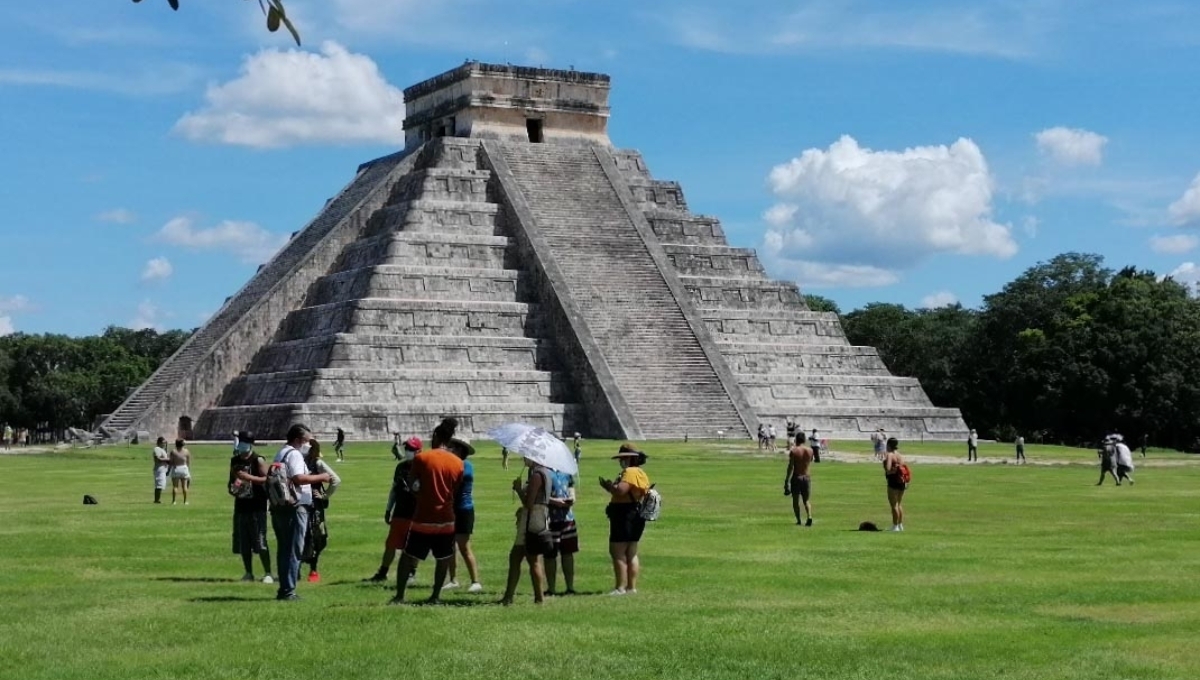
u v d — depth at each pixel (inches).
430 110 5359.3
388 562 1240.2
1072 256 6958.7
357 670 868.0
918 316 7372.1
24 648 931.3
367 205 5022.1
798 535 1625.2
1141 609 1083.9
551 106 5187.0
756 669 872.3
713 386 4461.1
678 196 5354.3
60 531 1657.2
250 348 4773.6
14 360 7588.6
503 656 906.7
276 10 509.7
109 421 4771.2
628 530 1175.0
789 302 5108.3
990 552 1454.2
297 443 1170.0
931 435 4938.5
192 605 1104.2
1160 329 5585.6
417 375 4355.3
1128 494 2364.7
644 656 906.7
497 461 3388.3
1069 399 5723.4
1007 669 871.7
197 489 2443.4
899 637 968.9
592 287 4672.7
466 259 4734.3
